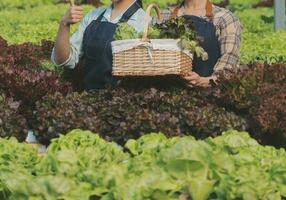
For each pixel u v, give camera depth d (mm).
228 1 30734
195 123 10148
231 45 10898
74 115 10367
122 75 10312
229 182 5527
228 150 6574
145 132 10141
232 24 10961
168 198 5414
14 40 19766
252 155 6500
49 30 20672
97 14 11000
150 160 6113
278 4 22281
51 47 14562
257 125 10375
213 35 10789
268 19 25688
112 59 10438
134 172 5848
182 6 11172
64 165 6000
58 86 11688
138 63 10227
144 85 10922
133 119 10188
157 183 5418
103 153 6598
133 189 5422
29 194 5469
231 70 10758
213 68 10883
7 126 10500
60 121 10312
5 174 5844
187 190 5453
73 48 10930
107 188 5699
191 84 10609
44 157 6355
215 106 10453
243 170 5855
